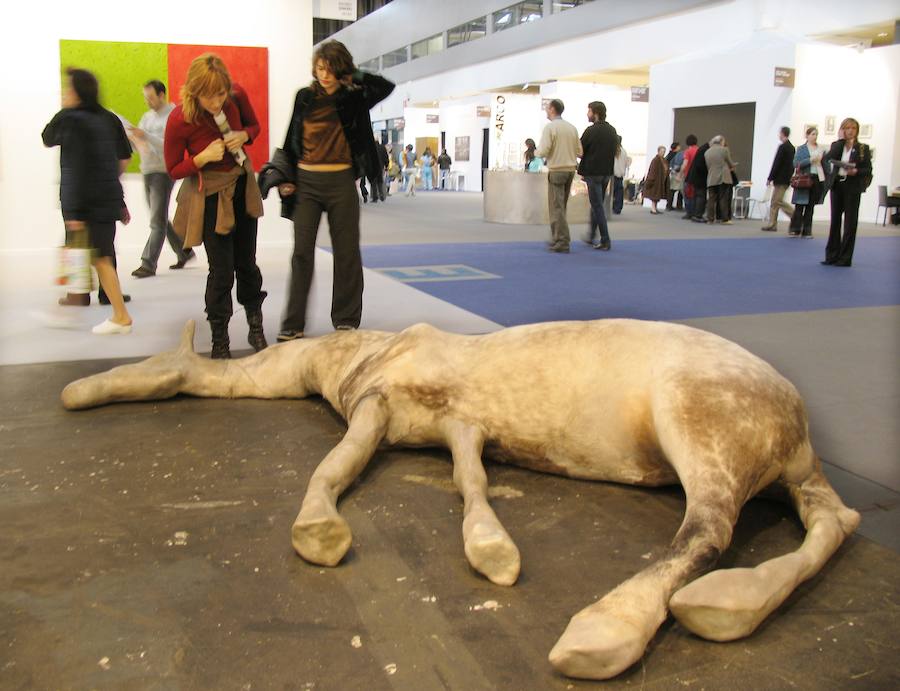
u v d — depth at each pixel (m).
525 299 7.87
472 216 19.50
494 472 3.45
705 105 21.97
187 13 10.86
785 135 16.14
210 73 4.92
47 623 2.29
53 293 7.75
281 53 11.34
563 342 3.31
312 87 5.56
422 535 2.86
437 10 39.50
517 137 31.62
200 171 5.07
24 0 10.13
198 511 3.03
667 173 21.17
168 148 5.08
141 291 7.97
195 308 7.11
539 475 3.42
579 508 3.09
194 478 3.34
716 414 2.70
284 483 3.30
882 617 2.36
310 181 5.63
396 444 3.62
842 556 2.73
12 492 3.18
